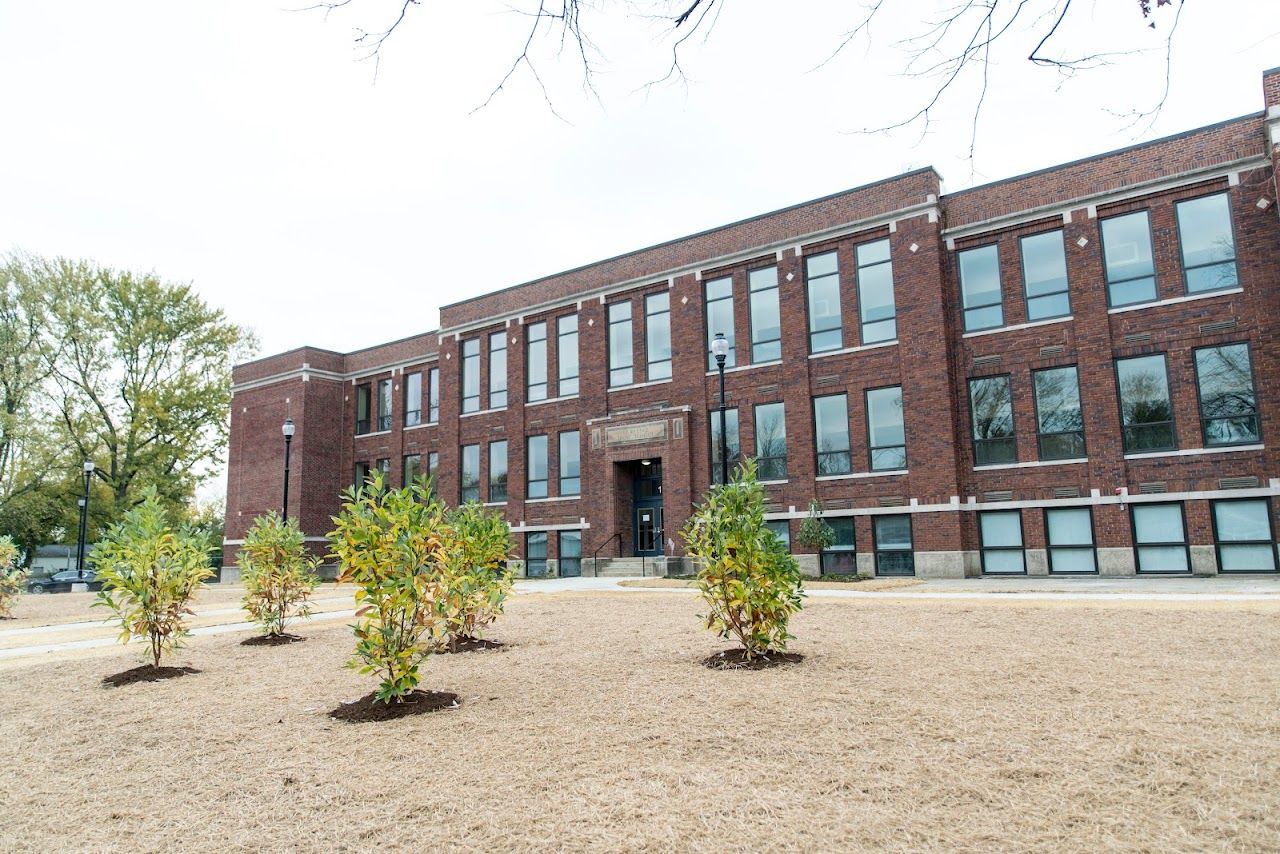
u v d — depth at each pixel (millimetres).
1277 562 19391
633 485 30969
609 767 5723
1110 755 5488
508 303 34594
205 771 6113
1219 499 20172
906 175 25109
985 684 7656
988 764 5426
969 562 23266
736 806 4895
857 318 25688
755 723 6648
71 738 7328
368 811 5117
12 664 11648
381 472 8078
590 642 11312
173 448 48969
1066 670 8141
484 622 11656
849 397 25531
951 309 24453
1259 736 5746
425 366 39062
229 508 42312
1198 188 21078
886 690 7566
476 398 35688
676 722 6793
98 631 15961
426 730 6930
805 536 23875
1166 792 4836
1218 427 20422
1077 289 22469
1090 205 22469
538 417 33094
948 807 4758
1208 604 12734
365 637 7660
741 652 9703
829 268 26594
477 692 8328
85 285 47062
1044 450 22750
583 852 4367
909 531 24234
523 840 4551
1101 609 12594
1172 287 21234
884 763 5535
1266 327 19844
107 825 5133
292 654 11555
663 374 29953
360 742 6656
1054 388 22812
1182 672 7867
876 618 12703
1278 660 8305
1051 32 4180
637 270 30734
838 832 4453
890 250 25312
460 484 35625
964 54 4414
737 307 28203
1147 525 21156
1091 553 21812
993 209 23984
